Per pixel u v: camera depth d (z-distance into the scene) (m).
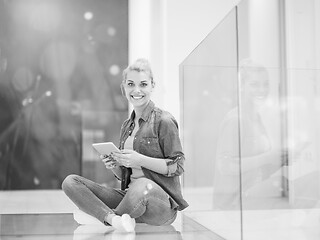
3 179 4.92
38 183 4.97
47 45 5.10
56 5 5.13
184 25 3.60
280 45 2.70
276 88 1.90
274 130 1.88
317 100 1.94
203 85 2.27
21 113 5.01
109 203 2.32
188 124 2.56
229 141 1.89
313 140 1.91
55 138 5.03
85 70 5.12
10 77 5.02
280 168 1.84
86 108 5.09
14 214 3.05
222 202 1.97
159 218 2.23
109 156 2.30
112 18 5.18
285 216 1.79
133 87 2.33
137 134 2.31
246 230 1.74
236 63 1.83
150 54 3.81
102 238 2.05
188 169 2.56
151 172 2.24
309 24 2.66
